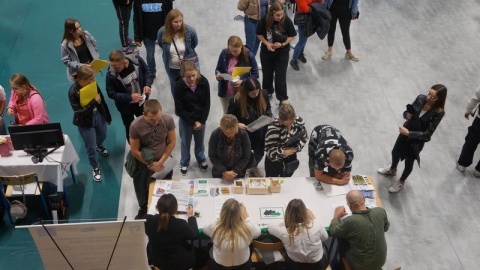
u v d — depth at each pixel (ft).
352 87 24.66
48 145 16.69
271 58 21.53
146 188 16.80
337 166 14.84
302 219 13.43
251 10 23.30
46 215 17.89
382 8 31.22
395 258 17.03
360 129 22.21
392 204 18.99
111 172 19.93
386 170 19.98
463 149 19.86
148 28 22.49
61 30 27.73
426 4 31.83
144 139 15.76
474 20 30.42
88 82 17.10
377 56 26.89
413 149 17.72
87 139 18.35
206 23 28.73
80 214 18.24
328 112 23.03
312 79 25.08
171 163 16.69
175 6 30.19
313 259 13.78
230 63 18.72
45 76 24.47
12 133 16.26
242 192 15.81
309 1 23.29
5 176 16.31
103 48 26.43
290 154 16.48
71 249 13.73
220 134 15.80
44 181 17.11
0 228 17.61
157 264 14.20
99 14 29.19
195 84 17.10
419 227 18.15
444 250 17.39
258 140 17.63
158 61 25.76
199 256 15.01
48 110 22.54
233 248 13.19
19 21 28.32
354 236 14.01
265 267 15.24
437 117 16.89
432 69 26.09
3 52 25.94
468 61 26.84
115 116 22.61
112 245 13.74
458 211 18.83
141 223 13.24
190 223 14.30
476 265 16.94
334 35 26.48
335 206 15.43
